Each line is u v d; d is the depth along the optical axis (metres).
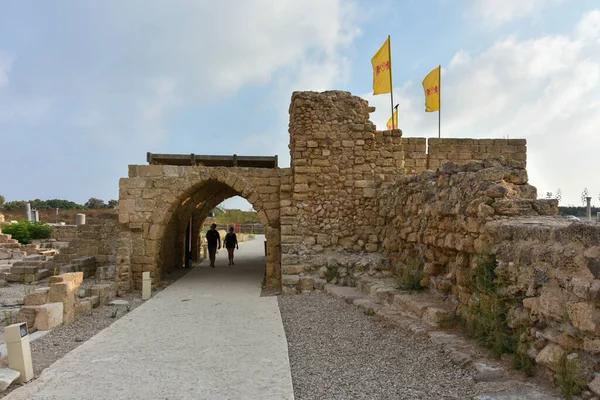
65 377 4.96
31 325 7.14
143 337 6.62
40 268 13.55
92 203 56.94
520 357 4.44
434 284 7.41
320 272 10.70
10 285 12.55
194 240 18.33
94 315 8.28
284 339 6.44
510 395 3.82
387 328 6.53
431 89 13.92
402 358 5.26
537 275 4.37
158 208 11.86
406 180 9.28
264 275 14.16
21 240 22.44
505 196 5.73
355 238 11.53
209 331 6.97
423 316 6.52
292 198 11.66
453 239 6.54
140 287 11.66
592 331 3.55
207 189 15.95
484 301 5.34
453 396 4.09
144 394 4.48
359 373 4.93
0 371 4.76
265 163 14.45
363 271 10.45
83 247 13.87
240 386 4.66
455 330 5.88
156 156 13.05
